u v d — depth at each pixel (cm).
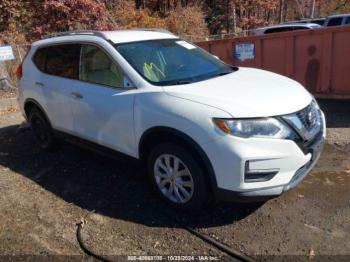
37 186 475
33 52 566
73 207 421
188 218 388
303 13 3841
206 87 392
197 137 354
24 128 703
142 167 429
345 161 495
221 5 3173
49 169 521
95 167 516
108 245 354
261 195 352
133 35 474
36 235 375
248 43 787
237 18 3281
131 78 417
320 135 395
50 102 526
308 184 441
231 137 340
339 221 369
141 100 400
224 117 345
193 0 3134
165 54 458
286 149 347
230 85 398
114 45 443
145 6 2866
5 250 355
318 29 687
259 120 343
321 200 407
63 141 572
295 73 738
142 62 432
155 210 405
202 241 353
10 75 1173
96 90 450
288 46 734
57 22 1620
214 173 354
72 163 534
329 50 685
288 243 342
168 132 375
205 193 373
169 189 400
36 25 1631
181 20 2738
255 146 340
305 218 377
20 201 440
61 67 511
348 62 670
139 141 409
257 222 375
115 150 447
